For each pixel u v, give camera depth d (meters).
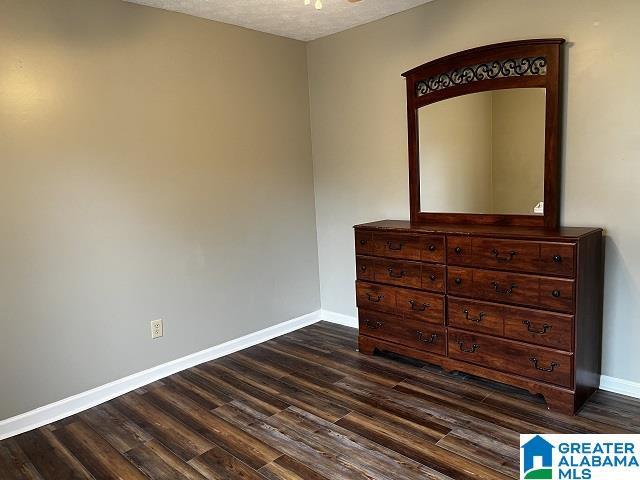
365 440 2.34
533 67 2.72
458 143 3.07
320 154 4.01
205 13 3.15
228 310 3.55
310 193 4.08
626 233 2.55
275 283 3.86
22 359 2.61
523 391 2.72
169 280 3.21
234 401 2.81
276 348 3.62
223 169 3.44
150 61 3.01
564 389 2.45
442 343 2.93
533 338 2.53
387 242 3.11
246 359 3.43
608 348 2.69
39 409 2.68
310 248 4.12
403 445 2.28
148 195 3.06
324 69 3.86
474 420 2.45
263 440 2.39
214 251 3.44
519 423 2.40
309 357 3.41
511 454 2.16
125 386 3.02
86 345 2.84
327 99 3.88
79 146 2.74
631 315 2.58
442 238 2.83
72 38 2.68
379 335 3.28
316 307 4.21
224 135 3.43
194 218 3.30
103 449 2.39
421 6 3.18
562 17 2.61
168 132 3.12
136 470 2.20
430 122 3.20
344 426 2.47
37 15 2.55
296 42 3.87
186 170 3.24
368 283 3.28
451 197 3.16
